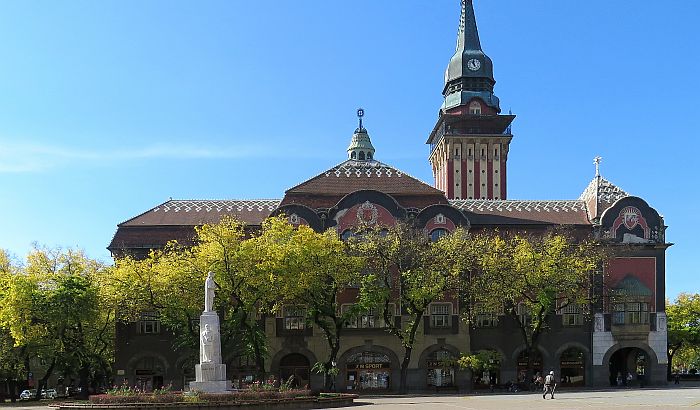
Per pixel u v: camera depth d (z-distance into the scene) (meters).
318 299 66.94
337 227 76.62
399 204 78.12
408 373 74.94
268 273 62.69
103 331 70.69
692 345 96.69
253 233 73.19
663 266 78.00
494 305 70.62
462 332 75.50
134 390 49.72
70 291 63.28
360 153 118.25
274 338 75.00
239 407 44.09
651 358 76.75
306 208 77.00
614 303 76.56
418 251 68.69
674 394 59.25
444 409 45.03
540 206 84.19
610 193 82.31
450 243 69.38
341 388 74.56
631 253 77.94
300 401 47.03
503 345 76.31
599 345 76.69
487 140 122.94
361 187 81.38
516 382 75.44
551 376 57.03
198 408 43.12
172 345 74.38
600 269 77.00
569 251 72.38
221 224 65.50
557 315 76.94
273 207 83.00
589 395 59.56
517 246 70.62
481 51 127.88
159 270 63.62
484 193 122.31
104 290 65.00
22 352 66.06
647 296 77.31
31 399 68.44
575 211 83.12
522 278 68.88
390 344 75.38
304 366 75.75
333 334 74.56
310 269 64.56
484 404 49.94
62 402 60.34
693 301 97.25
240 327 66.19
